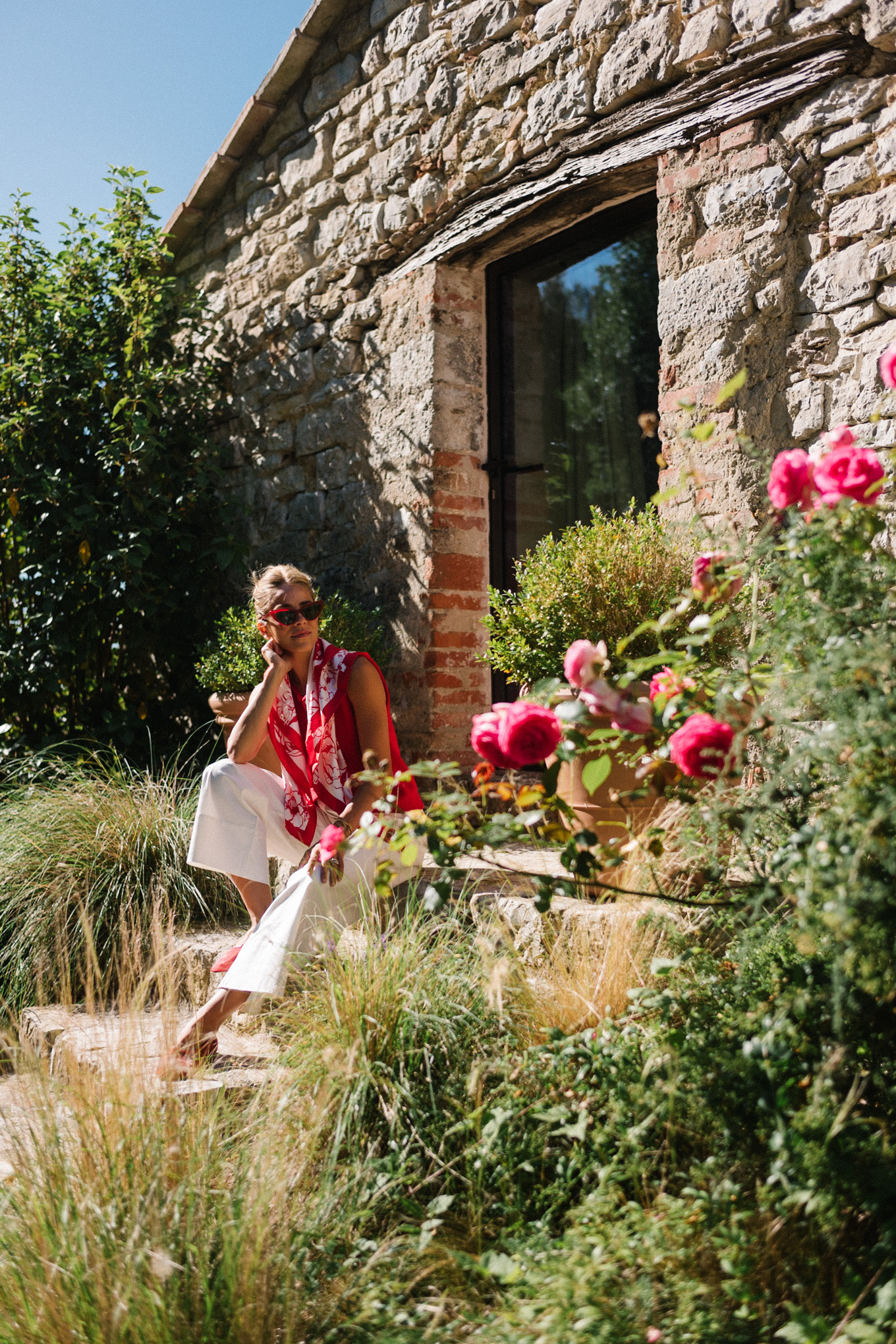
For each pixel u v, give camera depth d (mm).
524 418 4727
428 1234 1751
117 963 3363
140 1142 1908
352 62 5180
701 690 2055
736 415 3365
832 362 3166
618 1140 1874
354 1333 1621
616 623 3053
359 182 5152
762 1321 1513
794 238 3277
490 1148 1963
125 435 5785
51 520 5703
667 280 3604
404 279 4852
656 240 4180
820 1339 1384
